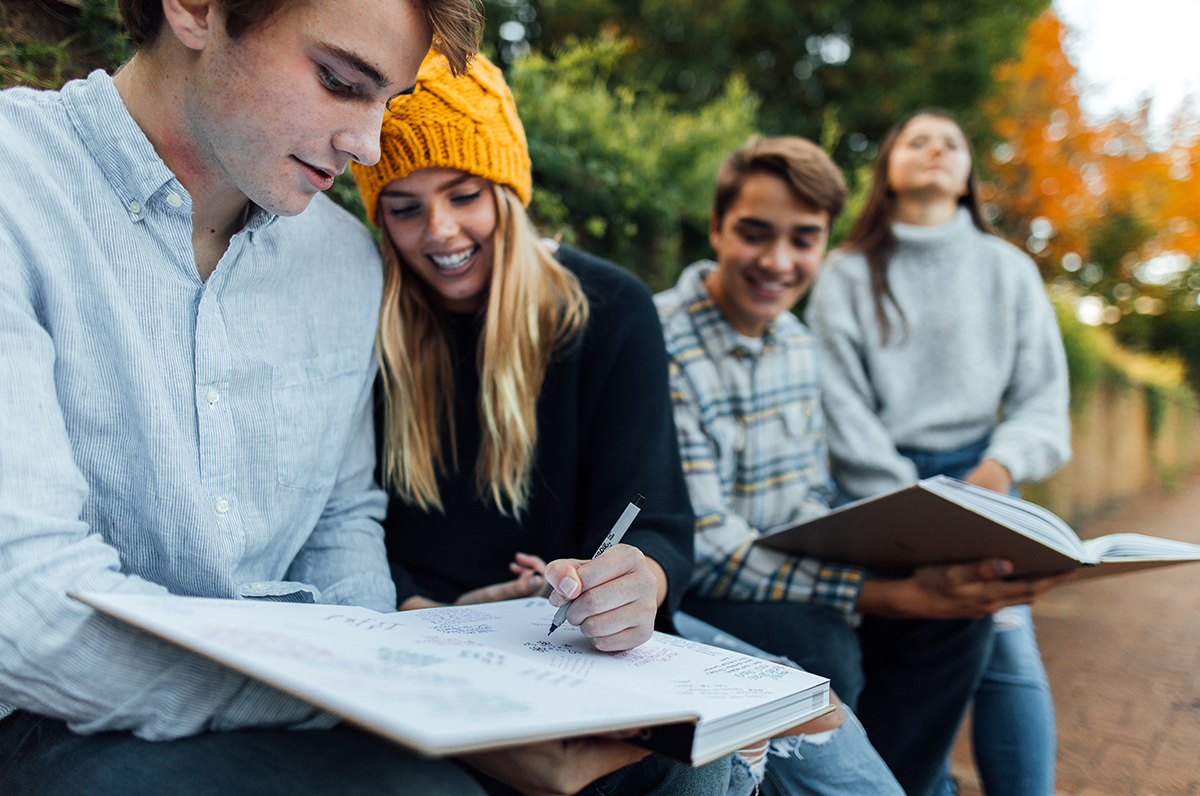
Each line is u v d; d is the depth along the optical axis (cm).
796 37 805
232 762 79
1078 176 1075
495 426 154
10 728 91
